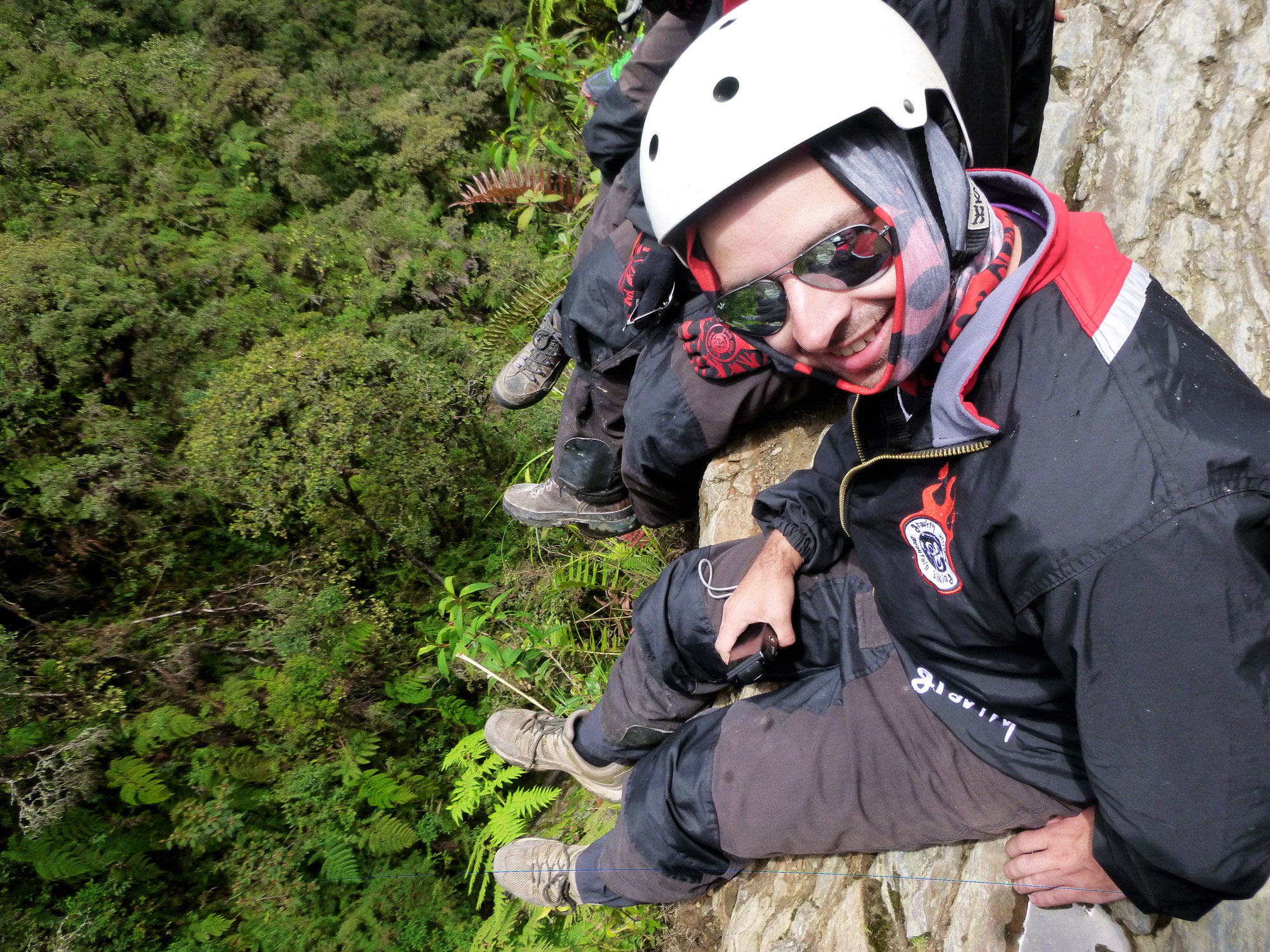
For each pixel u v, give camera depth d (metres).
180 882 3.92
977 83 1.50
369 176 9.62
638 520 2.61
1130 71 2.26
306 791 3.80
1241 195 1.88
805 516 1.51
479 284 6.93
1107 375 0.83
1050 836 1.18
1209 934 1.12
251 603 4.74
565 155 3.85
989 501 0.91
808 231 0.85
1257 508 0.75
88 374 5.65
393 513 4.33
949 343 0.93
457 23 12.50
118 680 4.62
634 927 1.99
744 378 1.86
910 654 1.28
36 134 8.90
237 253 7.66
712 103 0.86
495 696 3.76
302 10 11.84
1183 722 0.80
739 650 1.51
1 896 3.88
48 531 5.14
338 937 3.46
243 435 3.71
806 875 1.57
